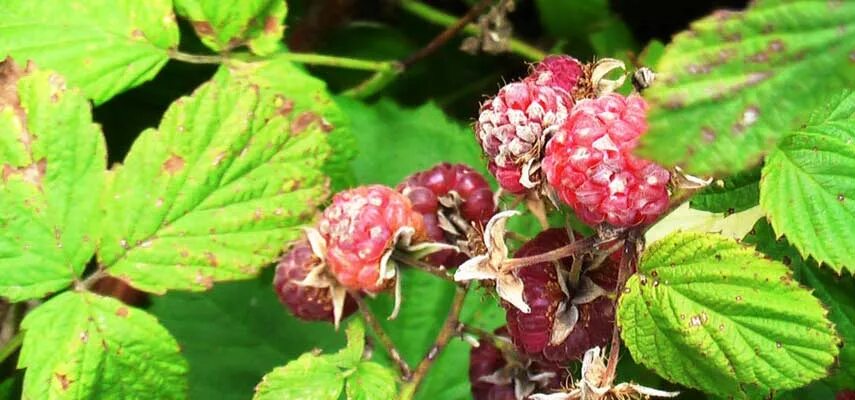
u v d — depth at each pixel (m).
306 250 0.30
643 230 0.27
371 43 0.38
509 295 0.27
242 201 0.31
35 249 0.30
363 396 0.28
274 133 0.31
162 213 0.31
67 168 0.30
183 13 0.32
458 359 0.34
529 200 0.30
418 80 0.38
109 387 0.30
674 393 0.27
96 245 0.30
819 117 0.28
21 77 0.31
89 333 0.30
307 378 0.29
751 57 0.23
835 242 0.28
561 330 0.28
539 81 0.28
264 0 0.32
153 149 0.31
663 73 0.23
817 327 0.27
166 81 0.37
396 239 0.29
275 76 0.33
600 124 0.26
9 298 0.30
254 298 0.35
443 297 0.35
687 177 0.26
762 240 0.30
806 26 0.23
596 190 0.26
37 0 0.32
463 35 0.38
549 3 0.37
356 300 0.29
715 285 0.27
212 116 0.31
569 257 0.28
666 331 0.27
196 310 0.35
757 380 0.27
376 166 0.36
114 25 0.32
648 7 0.37
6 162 0.30
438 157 0.36
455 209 0.30
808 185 0.28
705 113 0.23
